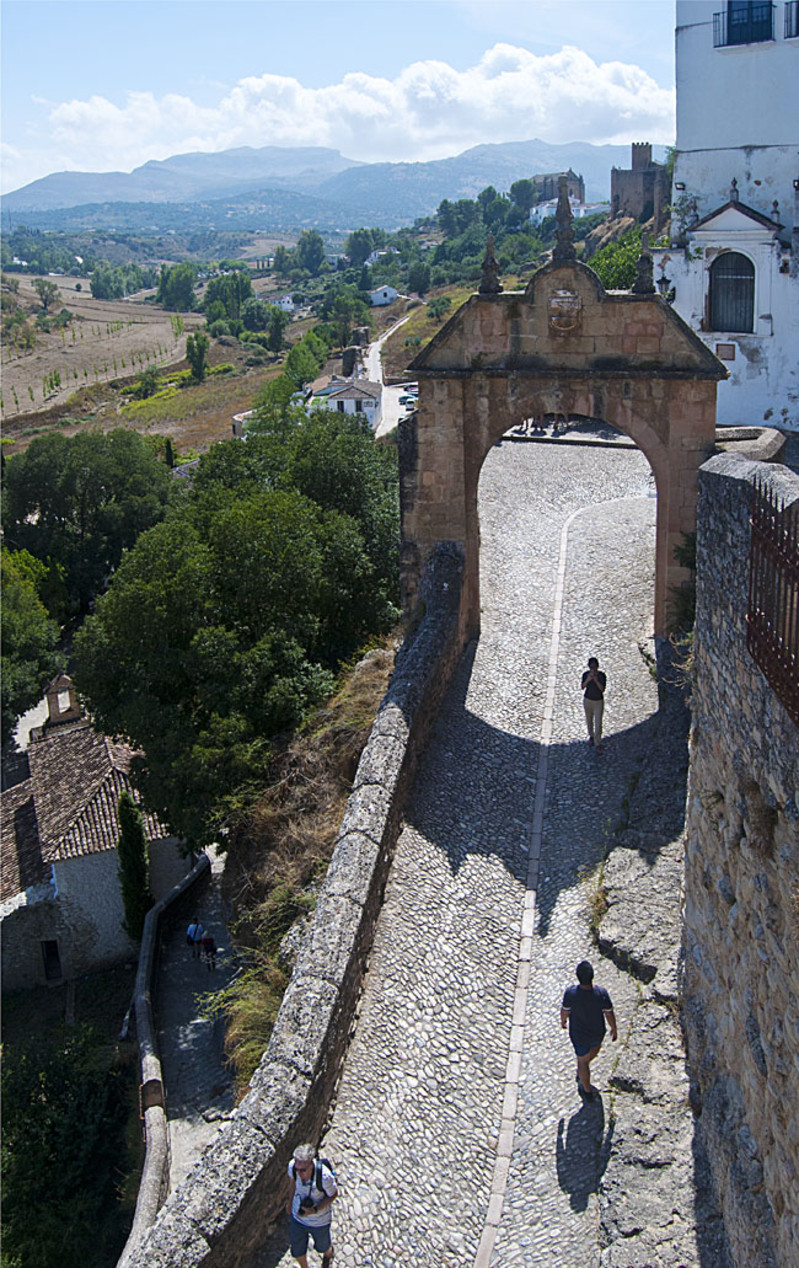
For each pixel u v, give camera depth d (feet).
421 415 78.18
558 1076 44.62
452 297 630.74
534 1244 37.52
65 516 244.42
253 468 135.54
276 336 652.07
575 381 74.43
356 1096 43.04
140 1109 86.58
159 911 115.24
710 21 104.06
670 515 74.43
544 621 84.84
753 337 106.63
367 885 50.01
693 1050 40.86
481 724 70.54
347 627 108.37
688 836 43.19
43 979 125.70
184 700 97.55
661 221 310.86
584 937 51.98
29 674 184.65
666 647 75.25
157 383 581.12
